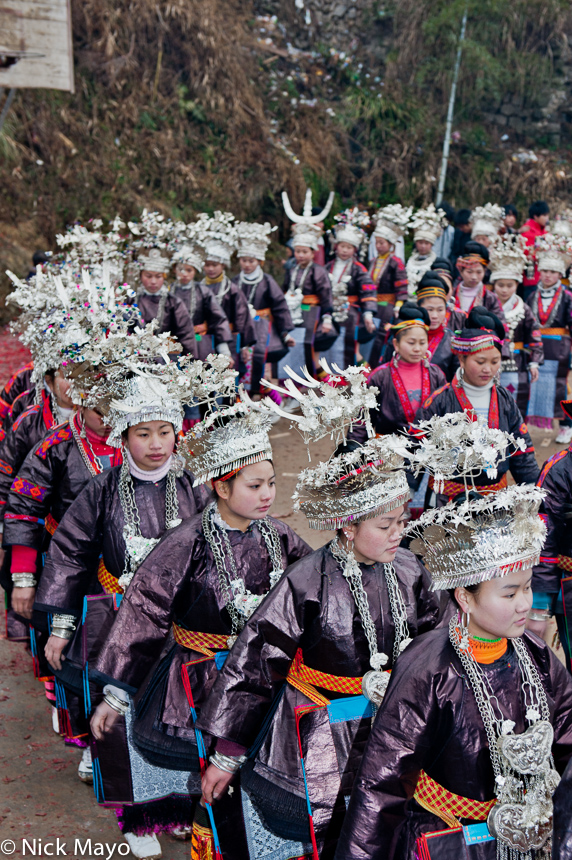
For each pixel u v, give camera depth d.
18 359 10.51
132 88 14.79
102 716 3.04
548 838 2.12
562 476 3.52
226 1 16.20
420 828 2.23
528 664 2.24
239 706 2.58
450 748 2.19
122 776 3.12
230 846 2.79
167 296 7.05
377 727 2.22
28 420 4.17
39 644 3.89
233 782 2.80
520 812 2.11
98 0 14.59
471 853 2.14
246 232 8.24
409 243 15.41
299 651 2.69
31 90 13.96
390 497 2.50
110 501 3.28
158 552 2.94
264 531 3.01
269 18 16.72
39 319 4.21
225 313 8.00
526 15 16.97
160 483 3.31
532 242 11.57
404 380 5.14
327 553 2.68
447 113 17.30
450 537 2.18
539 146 17.94
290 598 2.62
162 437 3.20
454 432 2.30
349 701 2.62
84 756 3.62
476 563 2.13
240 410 2.84
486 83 17.00
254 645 2.59
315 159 15.91
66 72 6.15
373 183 16.48
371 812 2.14
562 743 2.30
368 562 2.67
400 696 2.21
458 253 11.18
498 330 4.70
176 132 15.01
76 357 3.27
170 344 3.38
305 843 2.80
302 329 8.78
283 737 2.60
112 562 3.28
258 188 15.17
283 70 16.58
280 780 2.56
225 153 15.22
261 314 8.34
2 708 4.22
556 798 1.95
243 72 15.63
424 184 16.61
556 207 17.02
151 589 2.89
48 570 3.25
